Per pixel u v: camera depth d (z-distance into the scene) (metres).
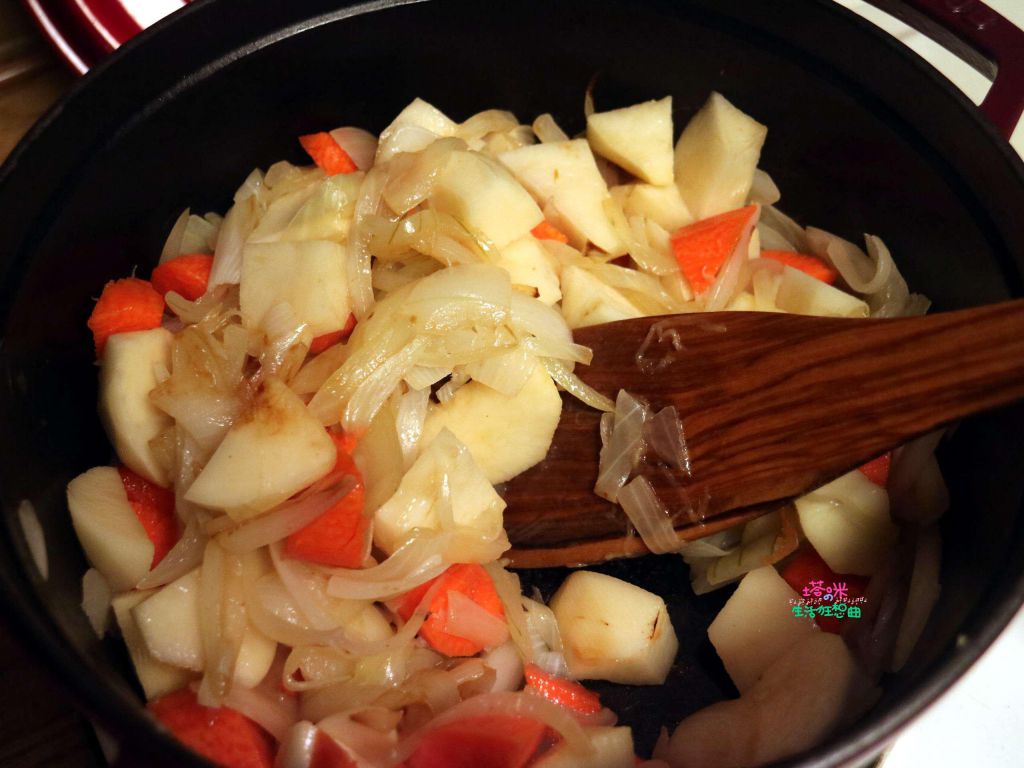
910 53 0.22
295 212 0.24
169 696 0.19
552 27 0.25
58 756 0.19
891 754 0.20
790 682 0.21
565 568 0.24
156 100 0.21
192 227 0.25
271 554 0.20
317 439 0.19
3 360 0.18
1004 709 0.21
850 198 0.26
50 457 0.20
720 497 0.21
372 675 0.20
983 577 0.18
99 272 0.22
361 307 0.22
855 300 0.25
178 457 0.20
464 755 0.19
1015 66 0.22
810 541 0.23
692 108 0.27
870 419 0.19
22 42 0.28
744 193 0.26
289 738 0.18
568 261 0.25
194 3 0.21
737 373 0.21
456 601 0.21
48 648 0.14
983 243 0.21
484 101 0.27
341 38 0.24
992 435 0.20
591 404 0.22
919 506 0.22
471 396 0.21
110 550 0.20
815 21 0.23
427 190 0.23
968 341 0.19
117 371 0.21
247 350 0.21
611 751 0.20
